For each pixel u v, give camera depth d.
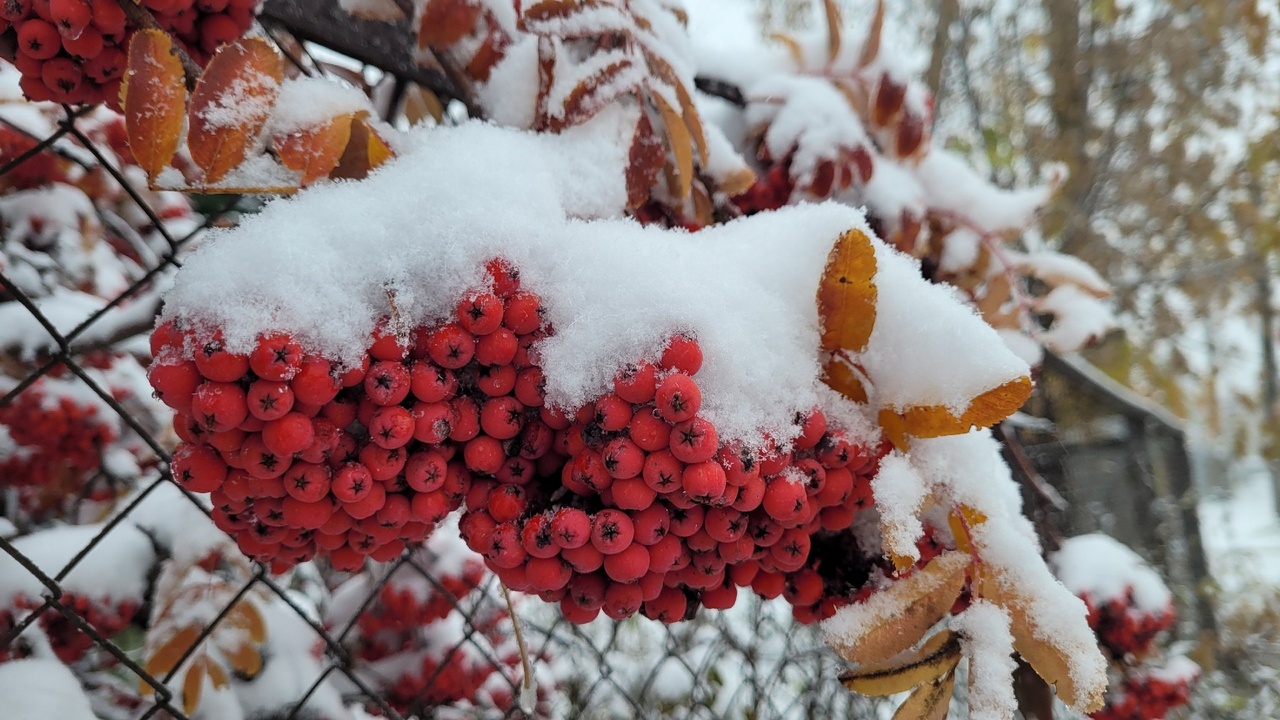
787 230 0.22
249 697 0.33
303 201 0.18
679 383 0.16
